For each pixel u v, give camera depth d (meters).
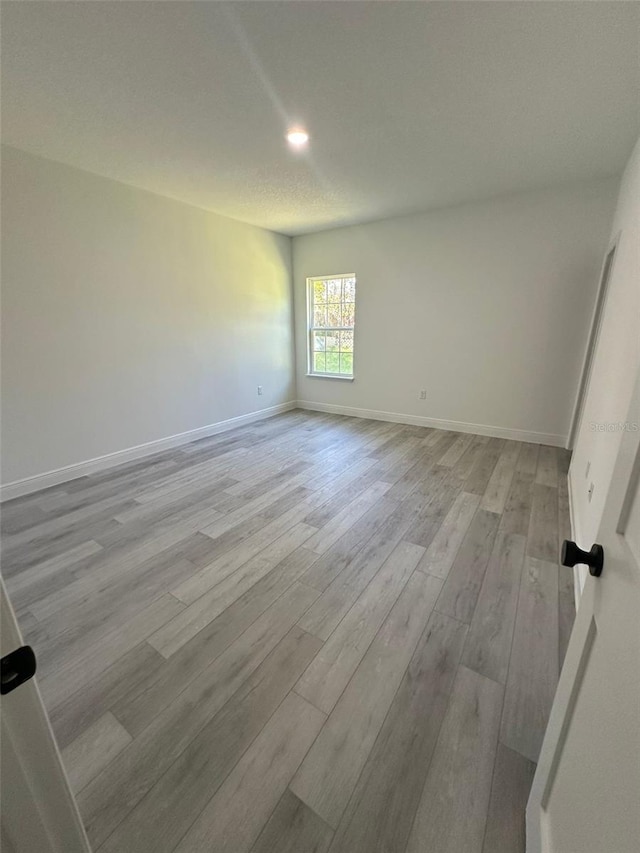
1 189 2.60
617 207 3.06
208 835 0.97
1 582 0.46
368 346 4.99
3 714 0.48
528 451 3.85
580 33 1.56
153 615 1.72
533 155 2.76
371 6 1.42
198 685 1.38
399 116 2.20
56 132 2.38
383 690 1.36
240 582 1.94
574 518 2.40
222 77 1.83
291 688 1.37
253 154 2.68
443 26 1.52
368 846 0.95
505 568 2.02
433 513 2.62
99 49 1.63
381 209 4.04
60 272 2.98
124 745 1.18
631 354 1.62
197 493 2.97
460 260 4.12
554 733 0.83
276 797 1.05
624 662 0.53
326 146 2.56
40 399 2.99
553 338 3.82
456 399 4.52
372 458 3.70
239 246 4.52
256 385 5.09
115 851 0.94
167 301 3.82
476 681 1.39
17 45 1.59
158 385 3.86
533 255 3.73
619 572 0.61
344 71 1.80
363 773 1.11
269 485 3.11
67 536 2.38
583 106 2.11
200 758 1.15
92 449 3.38
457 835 0.97
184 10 1.42
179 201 3.76
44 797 0.55
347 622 1.67
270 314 5.12
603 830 0.51
